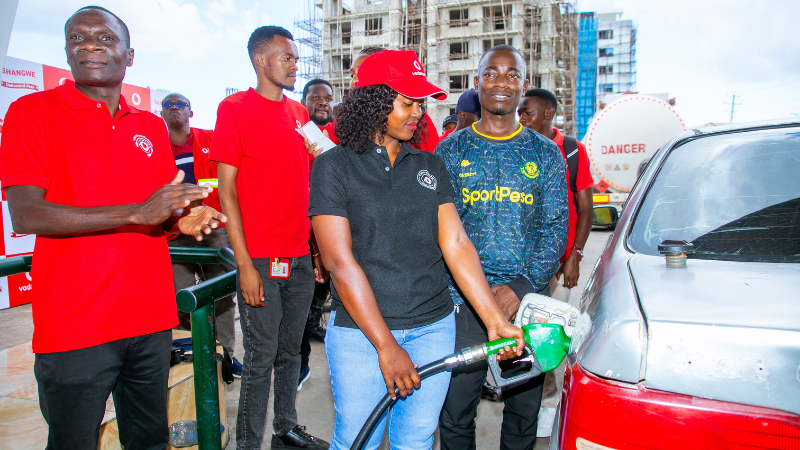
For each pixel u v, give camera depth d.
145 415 1.77
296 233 2.42
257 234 2.32
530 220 2.09
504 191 2.06
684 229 1.44
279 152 2.34
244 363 2.32
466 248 1.59
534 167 2.09
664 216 1.51
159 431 1.80
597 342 0.95
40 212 1.39
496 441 2.66
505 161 2.07
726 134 1.75
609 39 68.88
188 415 2.39
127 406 1.78
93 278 1.53
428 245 1.52
